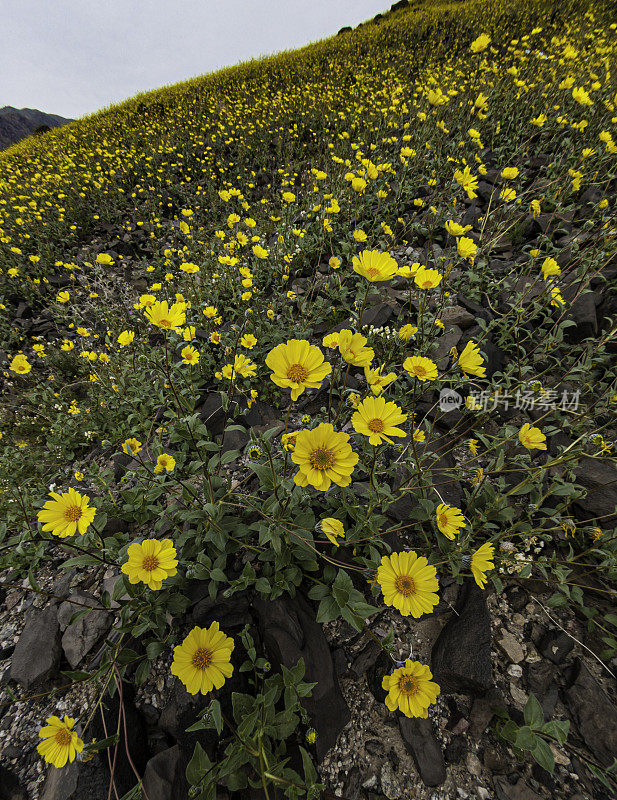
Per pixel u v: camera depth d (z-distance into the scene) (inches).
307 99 471.2
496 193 202.5
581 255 136.0
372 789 63.1
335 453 53.0
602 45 338.0
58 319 236.4
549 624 77.8
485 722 68.3
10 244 315.3
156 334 200.5
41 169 514.3
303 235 207.6
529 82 286.5
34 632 82.8
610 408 100.2
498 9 553.3
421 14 656.4
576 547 85.5
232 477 110.7
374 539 78.1
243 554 84.0
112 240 337.1
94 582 93.7
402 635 78.7
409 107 338.6
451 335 136.0
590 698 67.4
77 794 62.0
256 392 131.0
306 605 77.7
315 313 164.1
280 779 51.4
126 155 474.9
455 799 61.2
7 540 104.0
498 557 81.5
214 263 213.8
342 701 70.1
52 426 149.7
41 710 73.9
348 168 282.8
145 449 127.0
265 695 59.6
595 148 189.6
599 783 61.4
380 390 65.6
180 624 76.7
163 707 70.5
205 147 449.7
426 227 192.9
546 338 119.4
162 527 90.1
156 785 61.4
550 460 93.9
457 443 111.8
